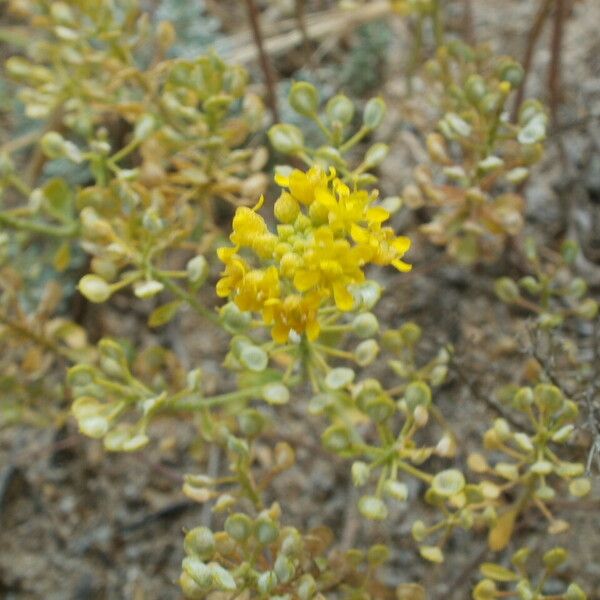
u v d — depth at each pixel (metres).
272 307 0.10
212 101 0.14
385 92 0.21
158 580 0.17
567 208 0.18
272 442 0.17
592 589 0.15
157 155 0.15
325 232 0.10
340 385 0.12
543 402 0.11
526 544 0.15
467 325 0.18
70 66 0.18
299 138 0.13
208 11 0.22
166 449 0.16
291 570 0.11
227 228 0.19
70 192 0.15
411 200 0.14
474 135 0.14
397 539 0.16
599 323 0.13
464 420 0.17
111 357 0.12
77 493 0.18
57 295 0.15
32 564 0.17
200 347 0.18
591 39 0.20
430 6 0.17
